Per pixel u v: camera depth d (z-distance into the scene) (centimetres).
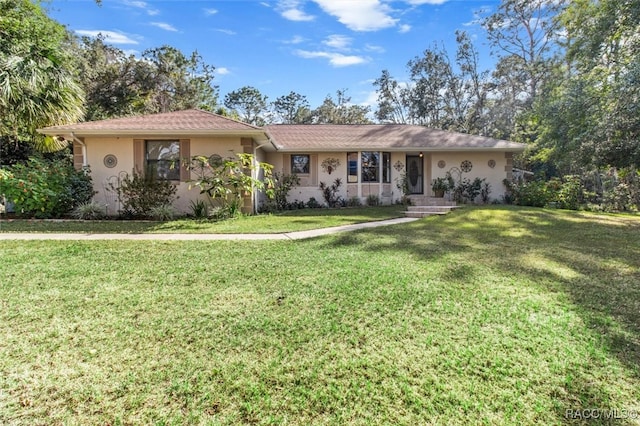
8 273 497
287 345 305
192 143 1170
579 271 530
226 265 550
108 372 266
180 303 396
